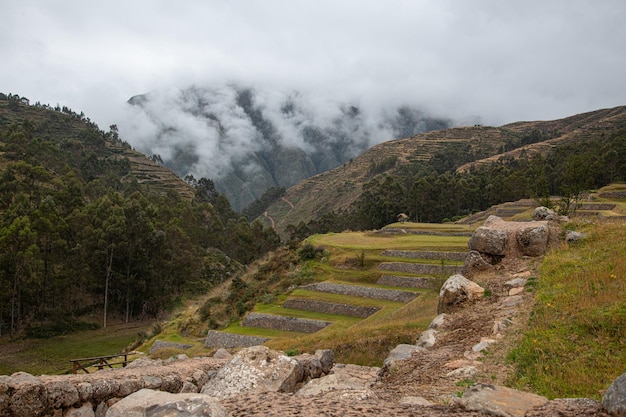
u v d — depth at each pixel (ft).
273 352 32.94
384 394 28.84
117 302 213.46
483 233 62.44
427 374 31.96
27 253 163.94
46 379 31.04
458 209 299.99
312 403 23.40
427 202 302.66
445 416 19.70
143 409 17.48
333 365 49.60
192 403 17.13
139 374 36.94
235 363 31.50
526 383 25.91
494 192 290.76
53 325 179.32
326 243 155.02
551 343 29.84
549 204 121.19
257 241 305.32
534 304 40.57
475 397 21.09
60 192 247.91
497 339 35.40
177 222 255.50
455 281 52.01
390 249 138.62
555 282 44.45
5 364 135.23
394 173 488.44
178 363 48.88
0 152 307.17
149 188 417.08
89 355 144.66
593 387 23.48
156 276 213.87
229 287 149.38
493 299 48.03
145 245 212.43
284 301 114.83
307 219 506.07
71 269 194.70
